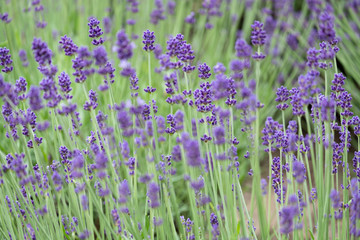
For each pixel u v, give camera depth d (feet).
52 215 10.78
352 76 22.40
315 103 10.61
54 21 26.07
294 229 10.17
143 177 9.36
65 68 20.57
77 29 27.96
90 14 27.76
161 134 10.10
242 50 10.28
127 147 9.81
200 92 10.60
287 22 26.12
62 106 9.96
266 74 23.22
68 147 12.21
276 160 11.84
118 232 10.68
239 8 29.19
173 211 16.35
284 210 8.65
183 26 30.07
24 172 9.98
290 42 24.13
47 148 16.46
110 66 11.10
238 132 19.81
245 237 9.55
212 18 25.52
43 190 10.74
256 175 9.26
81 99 19.19
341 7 24.48
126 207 10.59
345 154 11.30
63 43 11.06
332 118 10.82
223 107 10.62
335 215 10.55
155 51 19.39
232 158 10.01
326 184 10.09
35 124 11.45
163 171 10.80
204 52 25.75
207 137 10.85
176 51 10.88
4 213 11.25
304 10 25.89
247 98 9.49
